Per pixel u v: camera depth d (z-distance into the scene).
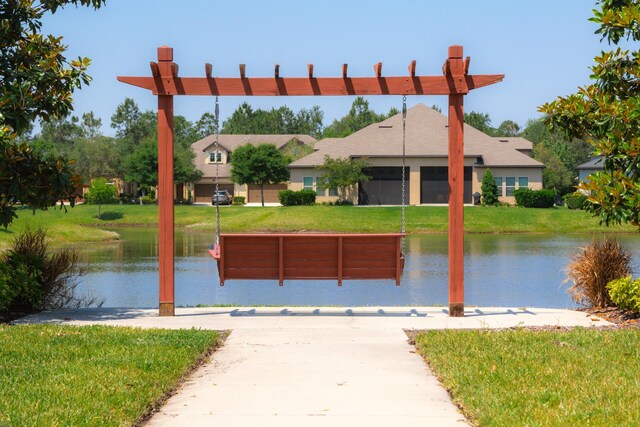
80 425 5.93
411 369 8.27
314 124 145.38
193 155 79.62
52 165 12.77
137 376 7.57
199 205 73.12
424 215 55.34
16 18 13.07
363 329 11.12
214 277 24.02
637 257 29.91
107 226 56.22
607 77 12.78
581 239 43.16
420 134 64.81
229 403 6.84
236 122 144.38
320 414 6.47
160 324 11.62
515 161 62.75
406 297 19.36
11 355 8.53
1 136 11.84
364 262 12.77
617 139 11.61
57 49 13.16
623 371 7.73
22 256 13.44
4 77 12.81
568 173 81.06
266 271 12.79
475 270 26.12
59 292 15.17
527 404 6.54
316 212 56.47
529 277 23.84
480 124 115.38
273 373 8.08
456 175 12.52
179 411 6.58
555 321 11.86
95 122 122.00
